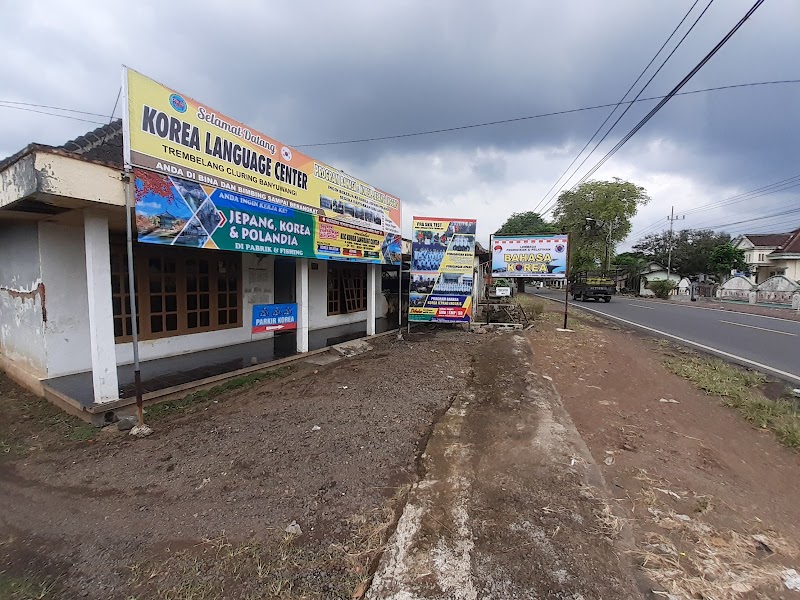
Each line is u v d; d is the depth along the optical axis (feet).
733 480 11.56
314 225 25.81
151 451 13.53
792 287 86.69
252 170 20.72
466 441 13.76
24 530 9.57
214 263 27.71
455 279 37.01
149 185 15.40
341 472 11.65
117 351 22.50
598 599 6.94
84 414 16.29
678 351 31.40
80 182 13.62
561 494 10.28
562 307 72.54
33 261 19.85
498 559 7.89
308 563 7.95
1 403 18.60
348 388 20.11
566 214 144.36
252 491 10.77
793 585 7.39
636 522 9.21
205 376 20.80
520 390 19.62
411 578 7.40
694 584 7.32
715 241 157.38
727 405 18.51
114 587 7.56
